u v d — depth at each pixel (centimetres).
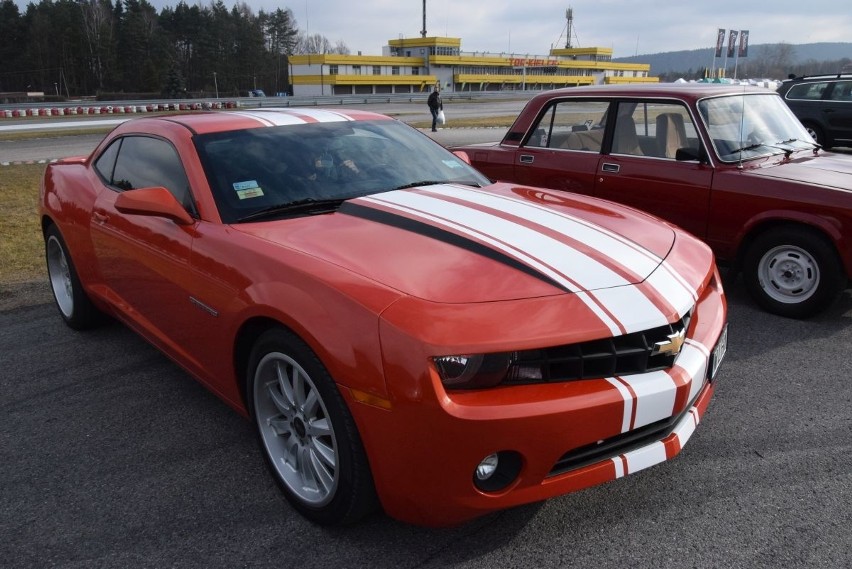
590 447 208
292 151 319
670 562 218
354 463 210
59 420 322
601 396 200
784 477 266
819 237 428
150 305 323
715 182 468
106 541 233
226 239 263
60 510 252
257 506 252
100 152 397
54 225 422
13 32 8706
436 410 188
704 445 292
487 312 201
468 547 226
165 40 8662
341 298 210
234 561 221
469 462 192
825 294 430
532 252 235
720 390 345
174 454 290
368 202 284
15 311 484
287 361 230
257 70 9738
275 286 230
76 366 386
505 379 196
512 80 7606
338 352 204
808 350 396
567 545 227
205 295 268
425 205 279
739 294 505
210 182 291
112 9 9644
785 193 434
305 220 275
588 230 262
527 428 191
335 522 229
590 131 550
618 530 234
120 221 335
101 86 8588
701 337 241
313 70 6675
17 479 273
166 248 295
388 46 7600
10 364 389
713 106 492
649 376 212
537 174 582
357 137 346
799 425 308
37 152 1541
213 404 337
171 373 375
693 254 270
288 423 248
